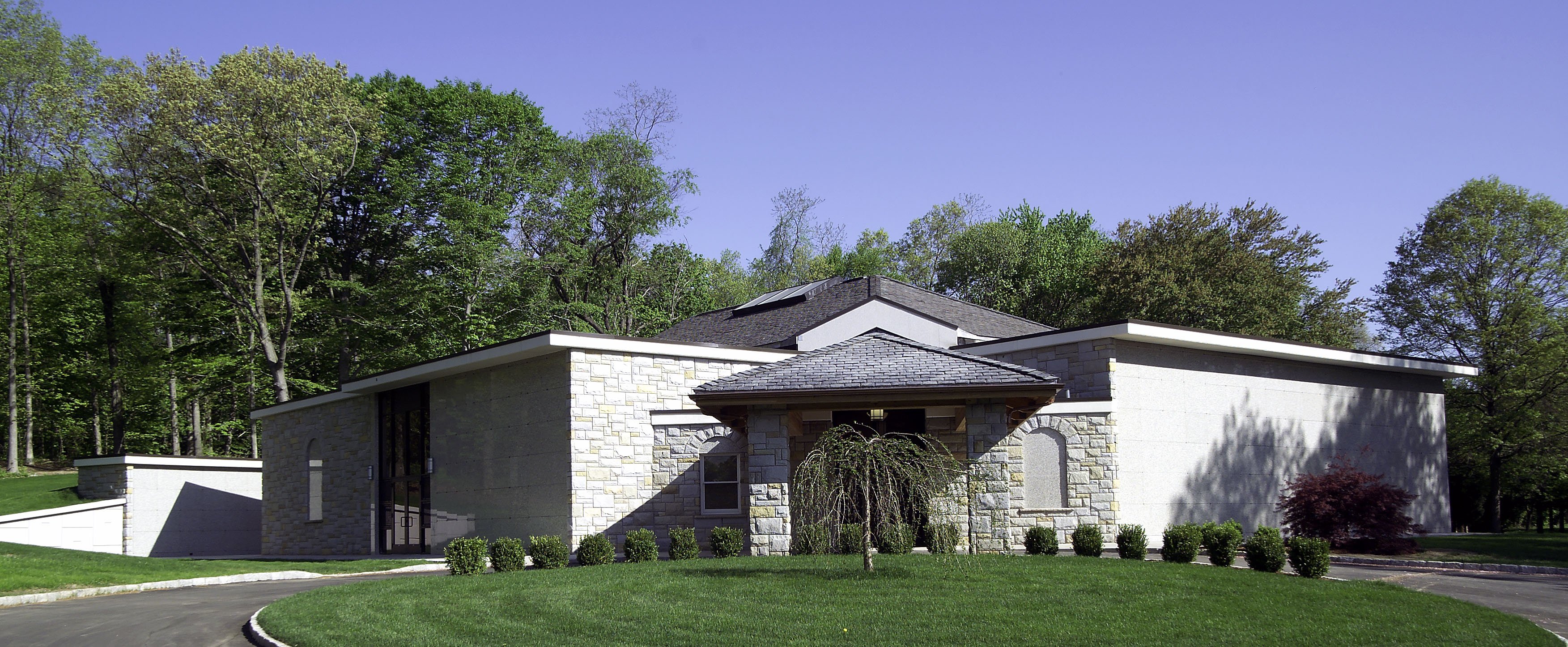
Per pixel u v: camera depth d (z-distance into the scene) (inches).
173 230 1514.5
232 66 1416.1
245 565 949.8
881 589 547.2
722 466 923.4
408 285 1712.6
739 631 454.6
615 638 450.0
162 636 514.9
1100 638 432.8
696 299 2199.8
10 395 1660.9
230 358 1744.6
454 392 1053.8
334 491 1221.7
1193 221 1895.9
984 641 430.3
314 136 1493.6
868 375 757.3
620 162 1984.5
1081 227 2662.4
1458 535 1138.0
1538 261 1598.2
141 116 1416.1
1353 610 498.6
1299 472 1064.2
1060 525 881.5
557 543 780.0
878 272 2519.7
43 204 1713.8
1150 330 917.8
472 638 458.6
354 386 1135.0
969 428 748.0
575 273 1927.9
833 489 621.3
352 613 534.3
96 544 1285.7
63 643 498.3
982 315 1291.8
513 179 1817.2
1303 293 1892.2
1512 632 460.4
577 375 911.7
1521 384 1536.7
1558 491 1660.9
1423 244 1662.2
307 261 1761.8
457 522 1031.0
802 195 2618.1
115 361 1771.7
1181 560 699.4
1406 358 1146.0
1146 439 938.7
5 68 1636.3
